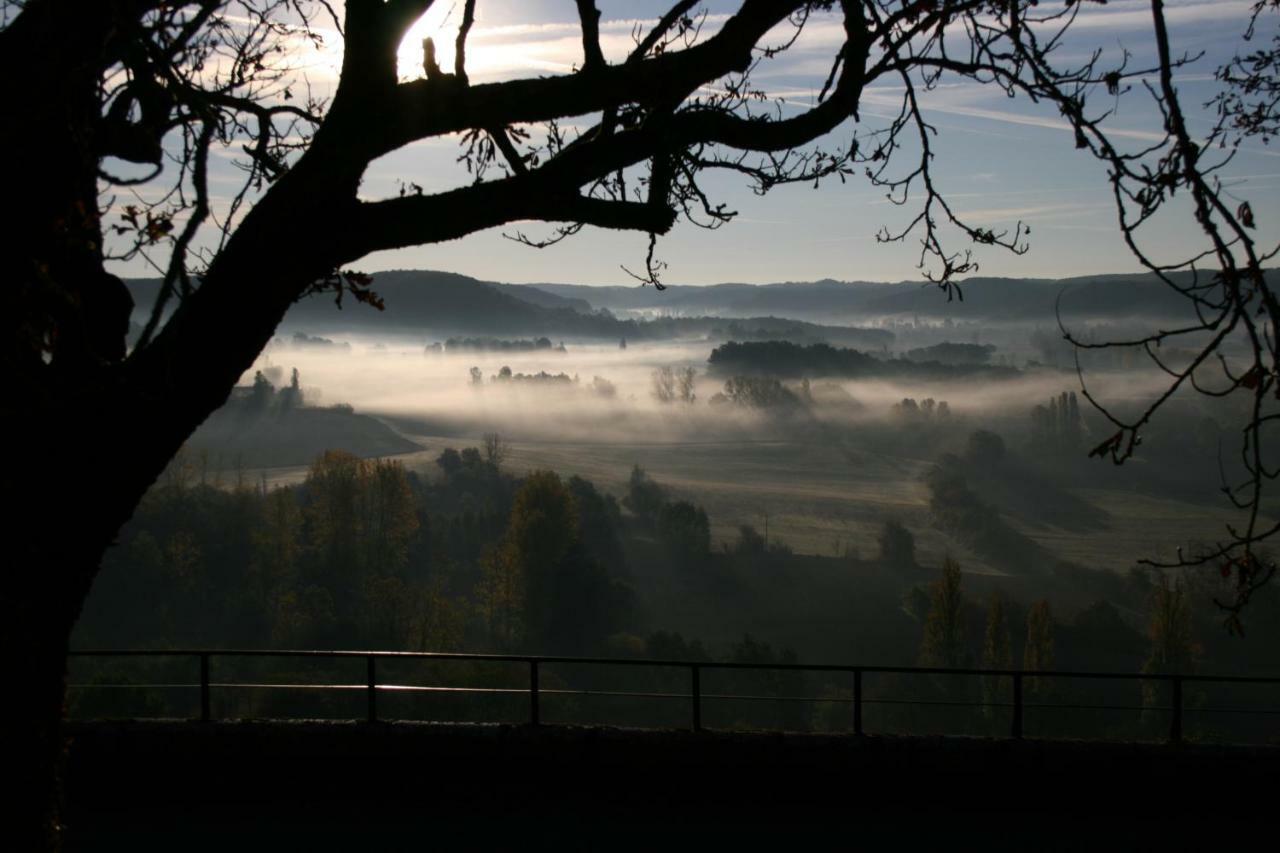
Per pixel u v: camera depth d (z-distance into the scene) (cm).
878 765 991
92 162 400
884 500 14375
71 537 402
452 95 441
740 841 898
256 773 971
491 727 992
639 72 460
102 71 425
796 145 500
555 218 474
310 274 436
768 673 4022
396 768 978
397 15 434
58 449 396
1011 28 436
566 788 984
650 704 3500
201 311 414
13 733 396
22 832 400
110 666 3291
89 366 419
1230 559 312
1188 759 985
